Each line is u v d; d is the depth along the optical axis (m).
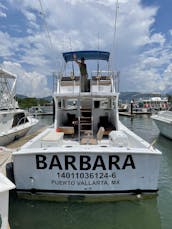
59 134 5.70
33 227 4.12
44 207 4.66
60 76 7.74
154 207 4.70
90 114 7.92
